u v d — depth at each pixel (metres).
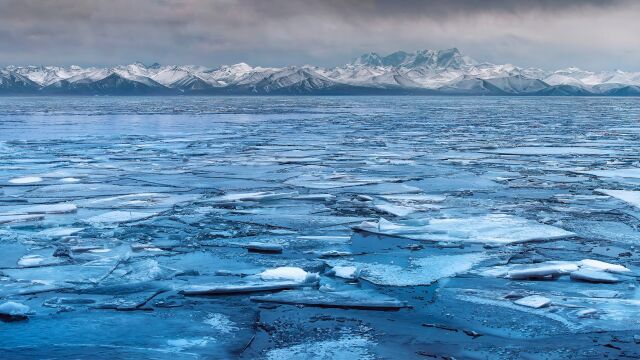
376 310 11.38
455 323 10.73
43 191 23.25
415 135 50.53
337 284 12.72
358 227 17.12
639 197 21.62
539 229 16.91
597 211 19.39
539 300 11.62
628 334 10.23
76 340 10.09
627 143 42.88
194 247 15.37
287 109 118.88
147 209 19.78
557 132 53.88
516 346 9.83
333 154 36.06
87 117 85.50
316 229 17.20
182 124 67.75
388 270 13.53
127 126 64.25
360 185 24.47
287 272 13.09
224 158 34.19
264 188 23.81
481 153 36.56
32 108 126.38
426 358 9.45
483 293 12.16
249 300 11.88
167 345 9.93
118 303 11.61
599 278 12.72
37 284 12.63
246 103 176.25
